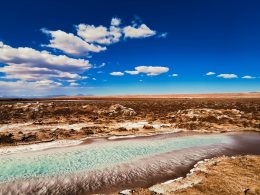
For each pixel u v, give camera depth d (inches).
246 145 985.5
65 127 1337.4
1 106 2112.5
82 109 2054.6
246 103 2834.6
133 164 743.1
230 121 1507.1
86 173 670.5
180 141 1060.5
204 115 1652.3
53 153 866.1
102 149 922.1
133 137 1135.6
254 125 1411.2
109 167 716.7
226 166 678.5
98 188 577.0
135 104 2822.3
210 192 513.0
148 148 936.9
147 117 1733.5
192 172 663.1
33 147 942.4
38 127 1325.0
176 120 1572.3
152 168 705.6
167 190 543.8
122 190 563.8
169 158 801.6
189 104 2760.8
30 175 658.2
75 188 578.9
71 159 796.0
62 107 2113.7
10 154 849.5
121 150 907.4
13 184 601.6
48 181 618.5
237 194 500.7
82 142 1031.6
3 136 1043.3
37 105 2116.1
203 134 1216.2
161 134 1208.2
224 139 1102.4
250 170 641.0
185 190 529.0
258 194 500.7
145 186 583.2
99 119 1635.1
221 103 2893.7
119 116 1782.7
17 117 1660.9
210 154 848.9
